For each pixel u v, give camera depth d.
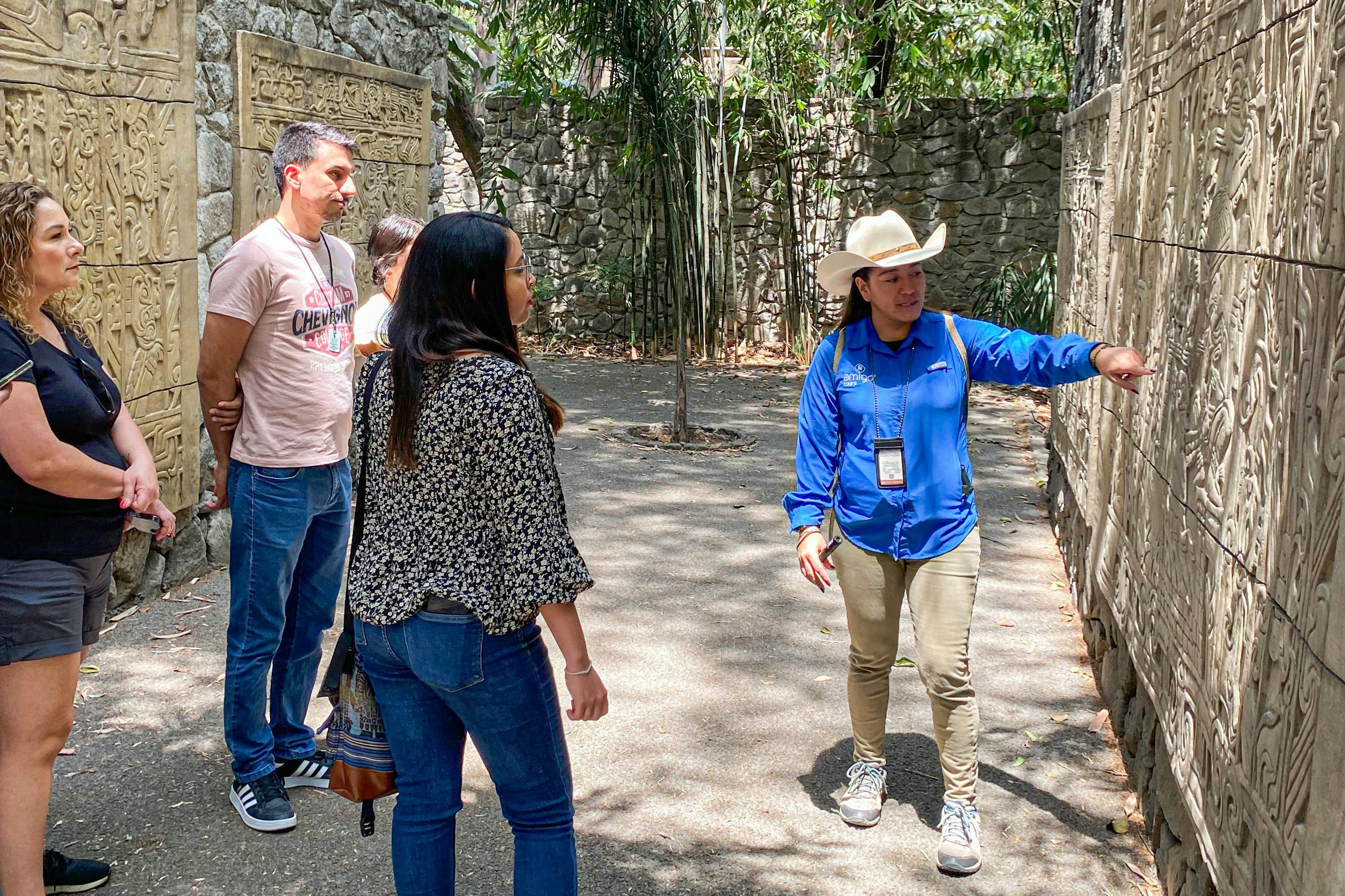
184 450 5.41
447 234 2.34
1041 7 13.09
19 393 2.61
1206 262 2.90
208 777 3.72
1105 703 4.41
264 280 3.41
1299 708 2.00
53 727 2.76
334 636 5.10
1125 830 3.50
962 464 3.32
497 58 15.41
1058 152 13.33
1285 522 2.13
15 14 4.19
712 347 13.73
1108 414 4.38
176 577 5.51
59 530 2.72
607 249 14.35
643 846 3.38
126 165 4.88
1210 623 2.67
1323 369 1.96
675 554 6.34
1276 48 2.36
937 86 14.91
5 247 2.68
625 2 9.37
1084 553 5.25
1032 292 12.57
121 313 4.88
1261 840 2.19
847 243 3.29
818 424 3.41
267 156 6.08
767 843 3.41
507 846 3.38
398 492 2.33
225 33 5.68
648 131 10.45
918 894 3.15
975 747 3.35
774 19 12.54
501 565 2.29
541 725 2.40
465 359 2.29
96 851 3.27
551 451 2.32
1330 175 1.97
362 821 2.55
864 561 3.38
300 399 3.47
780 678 4.64
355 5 7.05
